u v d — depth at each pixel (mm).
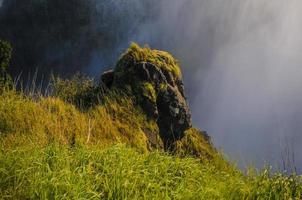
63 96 11781
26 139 9266
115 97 11609
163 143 12078
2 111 9977
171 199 8008
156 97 12000
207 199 8109
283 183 8641
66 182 7402
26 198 7312
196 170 9023
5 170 7641
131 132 11070
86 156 8477
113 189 7664
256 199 8516
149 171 8555
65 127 10164
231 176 9492
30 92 10953
